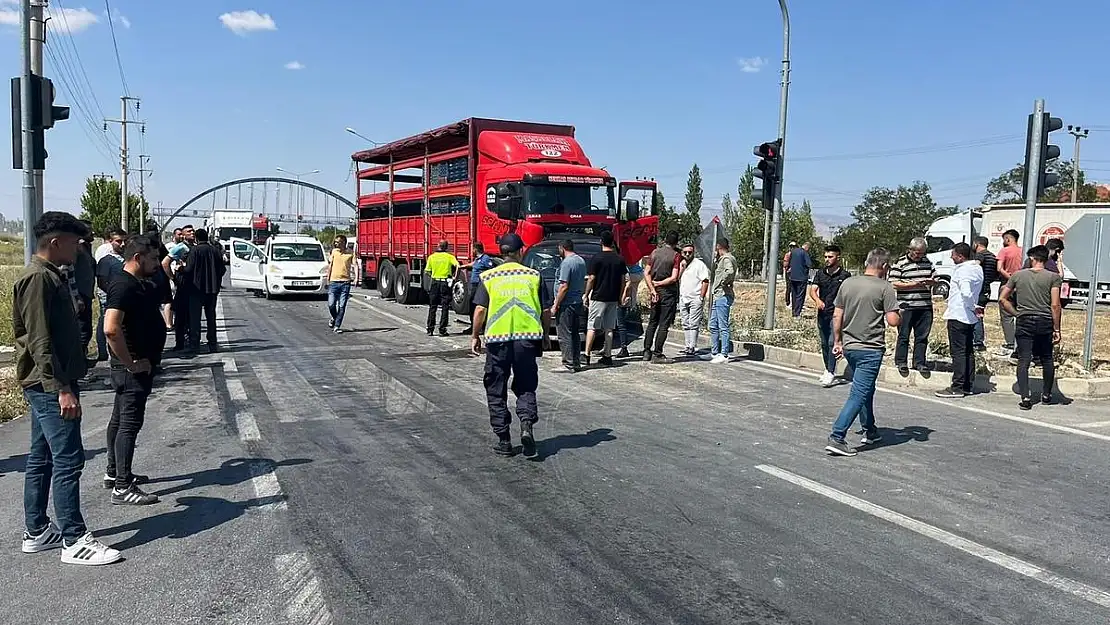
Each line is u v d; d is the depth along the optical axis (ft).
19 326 14.57
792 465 21.26
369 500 18.11
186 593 13.44
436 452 22.21
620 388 32.53
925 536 16.20
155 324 18.44
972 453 22.77
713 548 15.47
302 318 59.31
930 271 33.40
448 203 63.05
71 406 14.46
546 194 52.16
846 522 16.94
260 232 156.76
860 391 22.36
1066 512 17.72
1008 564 14.87
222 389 31.24
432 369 36.40
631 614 12.76
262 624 12.38
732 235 164.35
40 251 14.74
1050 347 29.66
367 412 27.25
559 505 17.85
